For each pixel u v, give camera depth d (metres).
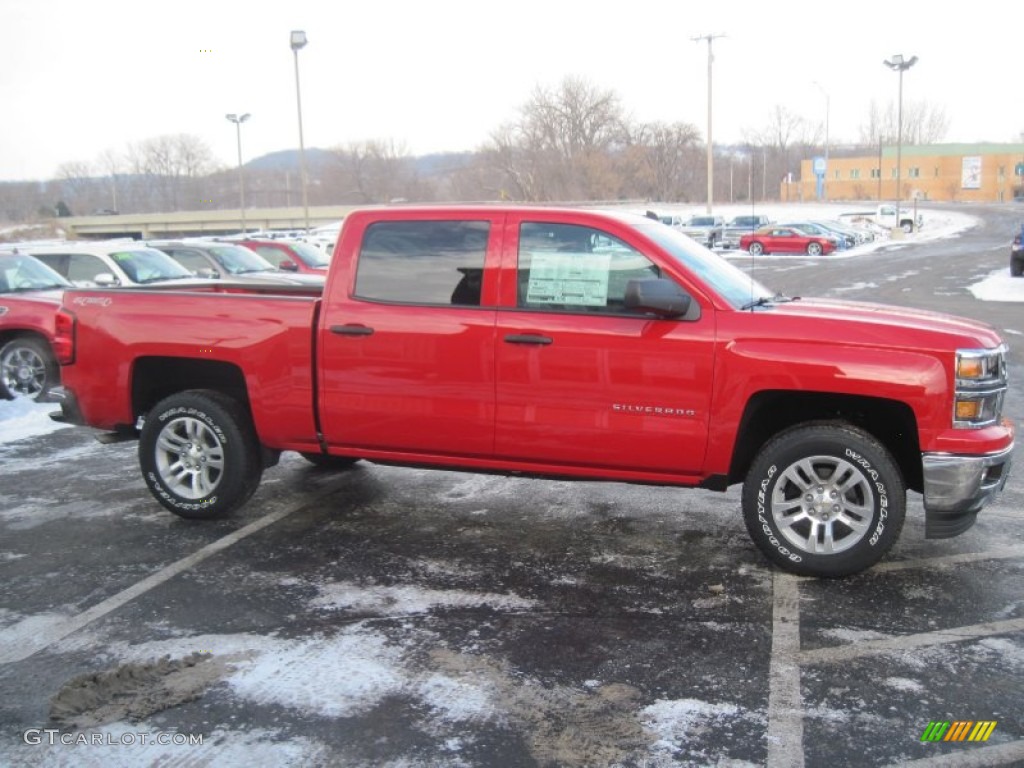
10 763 3.25
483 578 4.98
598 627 4.34
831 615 4.46
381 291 5.45
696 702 3.64
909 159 112.69
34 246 14.38
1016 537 5.55
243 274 16.39
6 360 10.03
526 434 5.18
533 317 5.11
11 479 7.06
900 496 4.70
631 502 6.37
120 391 6.00
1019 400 9.55
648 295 4.73
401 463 5.58
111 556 5.35
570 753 3.29
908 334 4.63
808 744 3.34
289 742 3.37
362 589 4.83
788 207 83.31
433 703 3.64
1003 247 41.69
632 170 85.56
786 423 5.20
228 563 5.23
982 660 3.98
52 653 4.11
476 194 94.75
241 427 5.85
